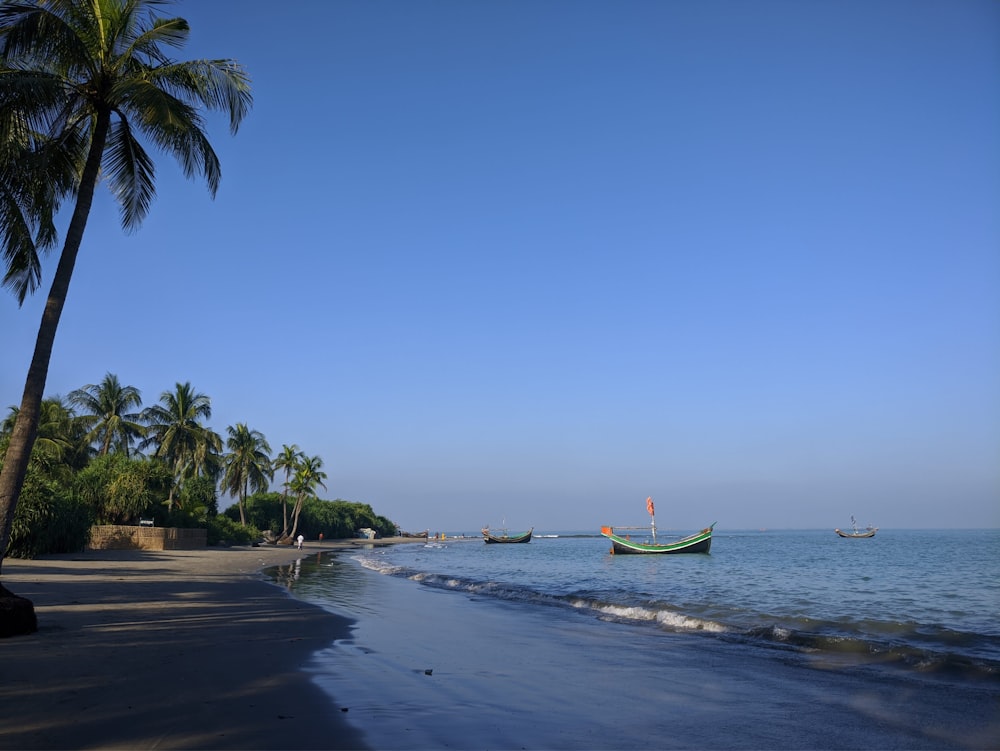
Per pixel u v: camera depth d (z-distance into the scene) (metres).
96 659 8.35
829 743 6.02
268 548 61.47
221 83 15.11
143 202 15.70
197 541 48.38
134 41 14.11
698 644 11.60
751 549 72.12
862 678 8.86
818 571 33.88
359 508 142.25
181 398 59.06
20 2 12.97
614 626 13.97
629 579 29.20
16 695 6.49
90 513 37.22
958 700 7.65
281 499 94.19
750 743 6.00
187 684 7.22
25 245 14.46
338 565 37.81
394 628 12.98
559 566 42.44
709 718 6.79
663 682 8.49
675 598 19.78
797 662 9.99
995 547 72.00
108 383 56.38
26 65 13.73
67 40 12.44
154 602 15.20
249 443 73.06
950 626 13.98
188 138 14.81
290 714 6.27
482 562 48.59
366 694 7.23
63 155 14.16
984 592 21.83
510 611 16.66
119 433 56.00
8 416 51.09
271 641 10.56
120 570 24.55
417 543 125.06
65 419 53.75
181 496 57.16
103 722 5.74
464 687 7.86
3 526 10.87
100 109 13.56
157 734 5.48
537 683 8.27
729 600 19.20
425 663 9.38
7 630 9.74
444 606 17.56
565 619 15.09
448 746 5.55
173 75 14.55
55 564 25.75
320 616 14.12
